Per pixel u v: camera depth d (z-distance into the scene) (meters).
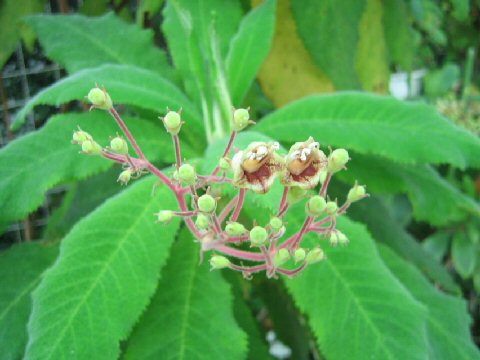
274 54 0.38
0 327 0.26
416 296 0.29
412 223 0.78
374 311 0.23
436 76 0.86
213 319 0.25
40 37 0.33
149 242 0.24
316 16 0.36
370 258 0.25
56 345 0.20
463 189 0.71
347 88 0.37
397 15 0.44
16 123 0.28
